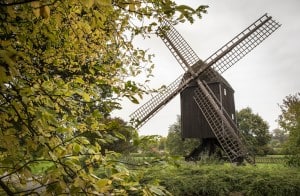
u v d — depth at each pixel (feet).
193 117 66.95
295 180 31.12
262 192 31.58
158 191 5.45
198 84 66.18
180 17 4.98
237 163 55.72
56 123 5.36
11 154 5.27
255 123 200.64
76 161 5.34
